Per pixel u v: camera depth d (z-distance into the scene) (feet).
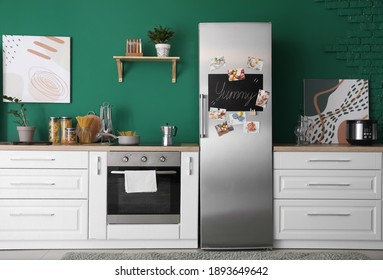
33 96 13.73
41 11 13.76
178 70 13.85
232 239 12.00
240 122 12.05
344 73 13.89
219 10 13.83
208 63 12.07
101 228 11.94
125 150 11.91
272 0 13.87
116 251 11.87
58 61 13.75
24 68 13.70
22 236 11.84
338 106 13.87
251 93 12.06
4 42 13.66
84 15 13.80
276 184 12.06
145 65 13.84
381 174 12.00
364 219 12.01
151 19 13.84
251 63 12.07
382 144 13.30
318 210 12.05
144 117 13.92
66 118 13.19
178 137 13.91
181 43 13.84
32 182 11.83
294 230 12.09
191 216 12.03
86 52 13.80
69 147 11.87
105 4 13.80
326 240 12.18
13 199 11.82
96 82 13.84
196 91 13.88
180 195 12.01
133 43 13.29
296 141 13.83
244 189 12.01
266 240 12.03
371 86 13.89
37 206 11.85
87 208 11.93
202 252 11.77
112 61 13.85
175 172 11.96
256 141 12.05
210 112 12.03
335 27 13.84
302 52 13.85
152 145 12.73
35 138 13.80
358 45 13.84
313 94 13.89
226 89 12.06
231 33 12.09
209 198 11.98
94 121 13.39
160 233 11.98
